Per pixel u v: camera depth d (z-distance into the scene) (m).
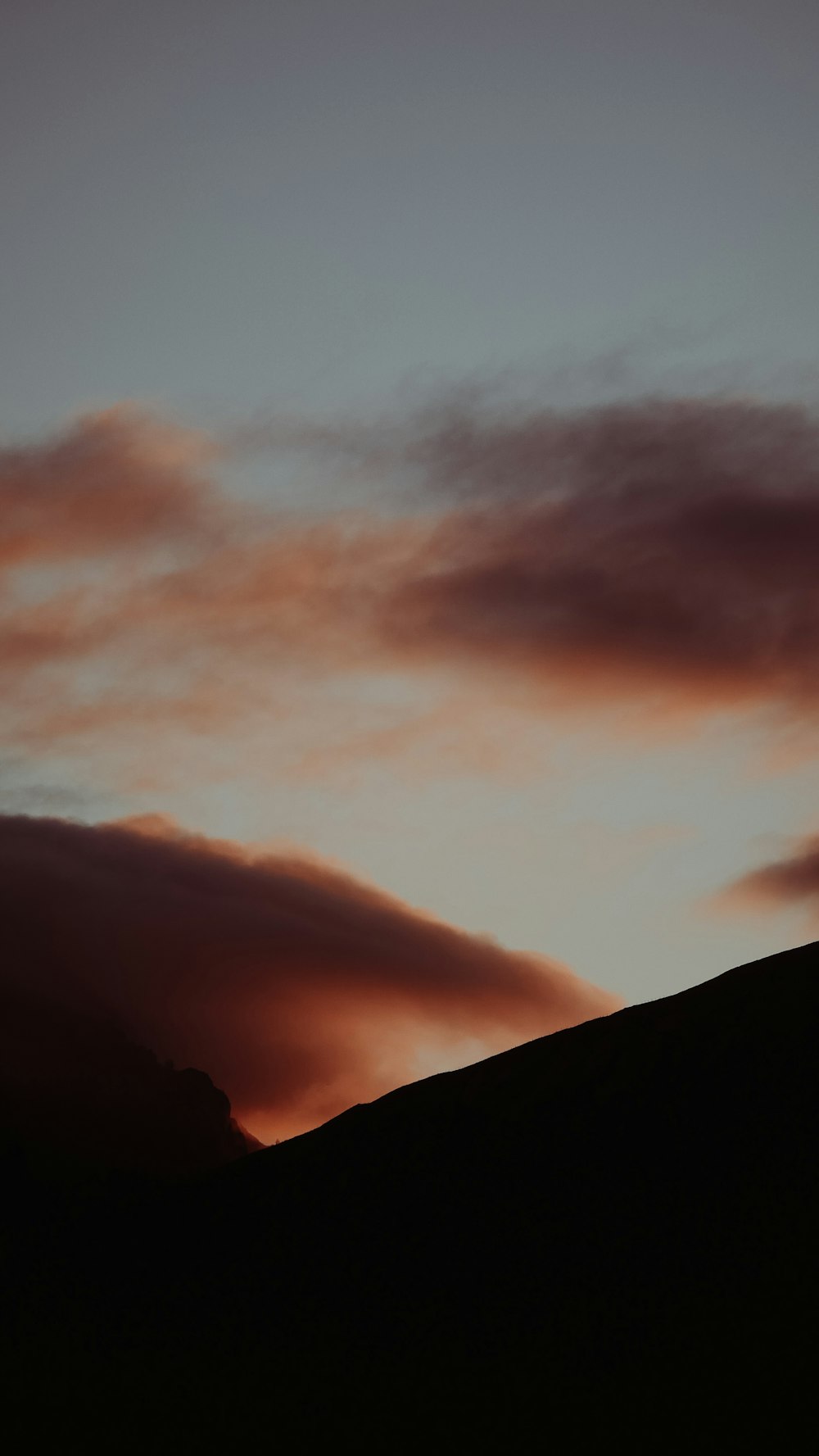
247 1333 100.06
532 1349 88.25
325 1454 81.31
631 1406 79.38
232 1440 84.62
